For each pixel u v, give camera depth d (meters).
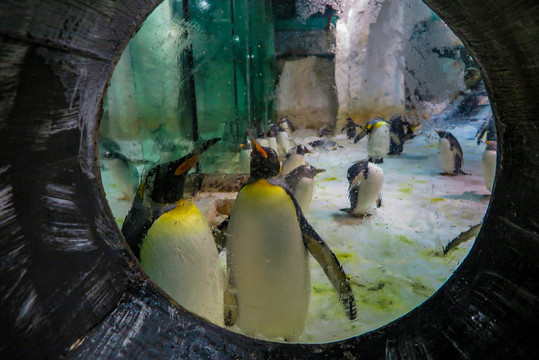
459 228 3.41
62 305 0.60
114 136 4.07
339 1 11.40
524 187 0.75
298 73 12.07
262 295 1.67
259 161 1.69
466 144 8.41
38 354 0.55
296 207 1.83
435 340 0.80
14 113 0.51
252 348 0.85
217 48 6.21
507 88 0.73
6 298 0.51
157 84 4.46
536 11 0.58
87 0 0.55
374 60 11.97
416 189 4.87
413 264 2.67
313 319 1.95
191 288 1.54
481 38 0.71
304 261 1.76
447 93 10.65
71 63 0.58
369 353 0.84
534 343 0.65
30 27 0.48
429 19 10.87
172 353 0.75
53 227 0.60
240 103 7.98
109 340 0.68
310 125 12.00
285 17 11.55
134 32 0.69
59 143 0.61
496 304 0.74
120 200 3.31
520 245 0.74
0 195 0.50
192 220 1.56
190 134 4.62
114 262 0.76
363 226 3.48
